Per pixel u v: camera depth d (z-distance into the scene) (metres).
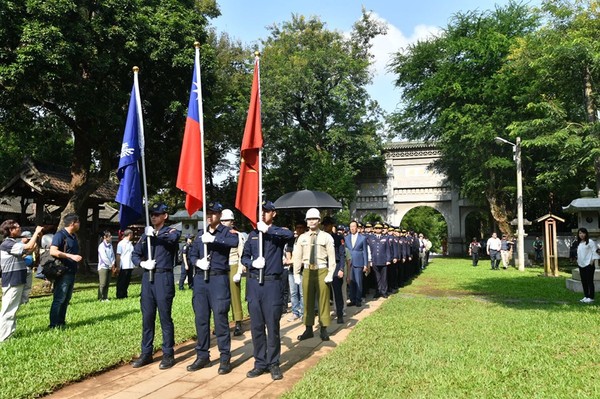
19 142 28.31
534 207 36.47
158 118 20.98
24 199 24.05
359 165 39.72
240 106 30.22
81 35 15.40
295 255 7.84
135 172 6.96
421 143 41.03
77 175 20.17
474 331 7.86
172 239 6.47
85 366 5.88
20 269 7.38
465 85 31.92
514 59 25.17
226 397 5.02
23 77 14.55
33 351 6.46
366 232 13.86
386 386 5.12
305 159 36.44
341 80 35.22
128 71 17.95
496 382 5.21
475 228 50.19
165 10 18.92
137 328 8.17
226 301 6.08
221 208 6.32
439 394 4.83
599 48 19.00
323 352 6.96
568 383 5.16
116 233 32.44
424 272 22.06
